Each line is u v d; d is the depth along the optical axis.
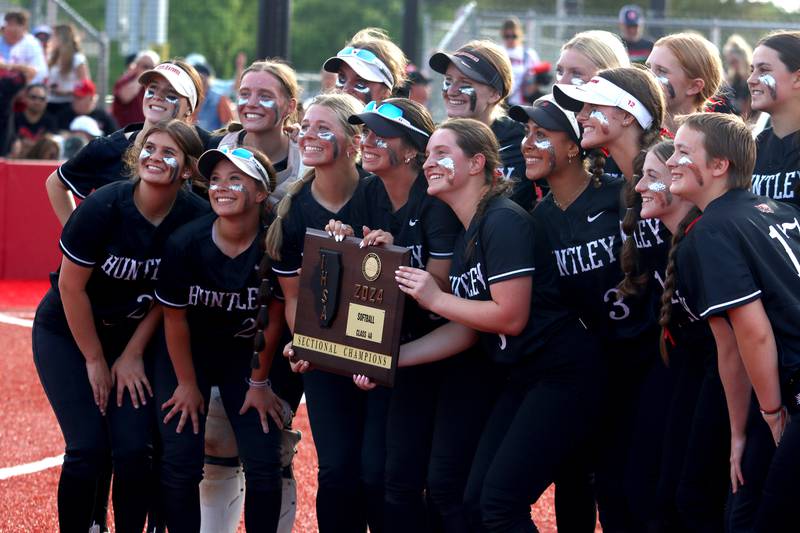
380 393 17.92
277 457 18.33
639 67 18.45
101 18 164.25
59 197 21.41
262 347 17.89
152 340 19.23
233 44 176.00
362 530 17.97
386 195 18.05
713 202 15.51
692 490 16.47
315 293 17.34
